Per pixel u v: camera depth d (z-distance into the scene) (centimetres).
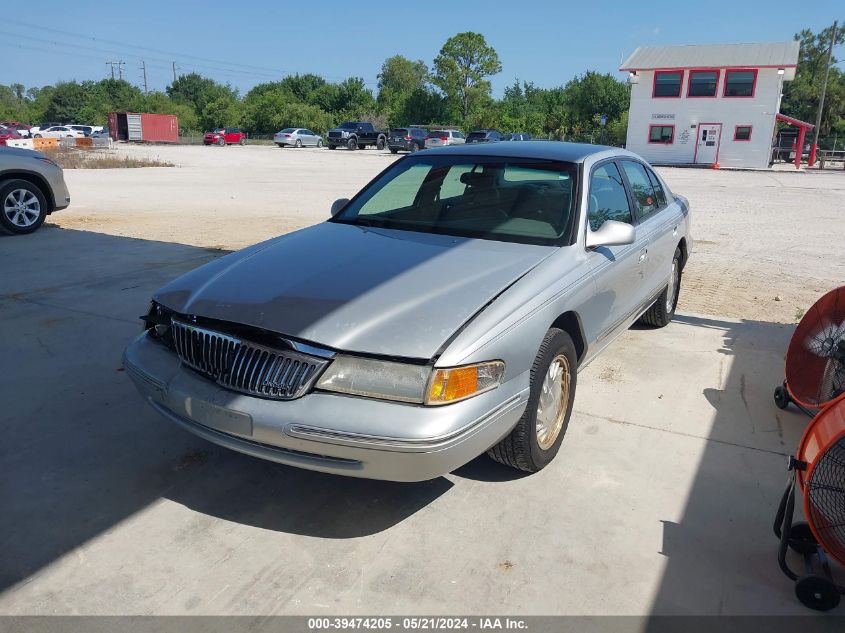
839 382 378
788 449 383
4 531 299
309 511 319
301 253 368
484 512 319
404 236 395
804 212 1512
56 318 584
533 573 279
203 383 301
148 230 1048
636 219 481
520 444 324
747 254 970
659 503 328
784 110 7081
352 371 274
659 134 4028
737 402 443
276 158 3331
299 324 287
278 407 277
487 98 8738
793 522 309
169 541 296
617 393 455
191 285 342
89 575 274
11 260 806
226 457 366
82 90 10119
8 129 5341
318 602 261
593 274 379
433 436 264
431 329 284
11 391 439
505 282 325
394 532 304
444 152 477
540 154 442
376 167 2698
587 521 313
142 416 410
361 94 8606
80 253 853
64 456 363
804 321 398
